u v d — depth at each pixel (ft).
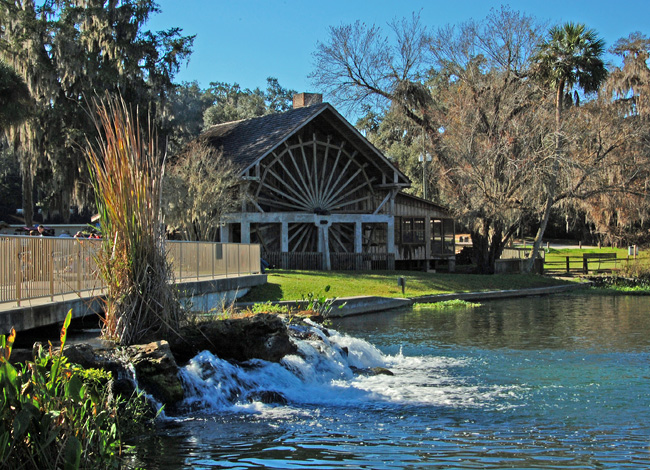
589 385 40.55
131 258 36.81
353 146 125.80
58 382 23.20
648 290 115.85
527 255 143.13
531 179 119.44
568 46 120.88
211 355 38.70
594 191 125.08
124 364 32.78
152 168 38.32
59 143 114.62
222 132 136.56
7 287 34.73
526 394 38.34
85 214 186.09
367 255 122.31
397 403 36.47
